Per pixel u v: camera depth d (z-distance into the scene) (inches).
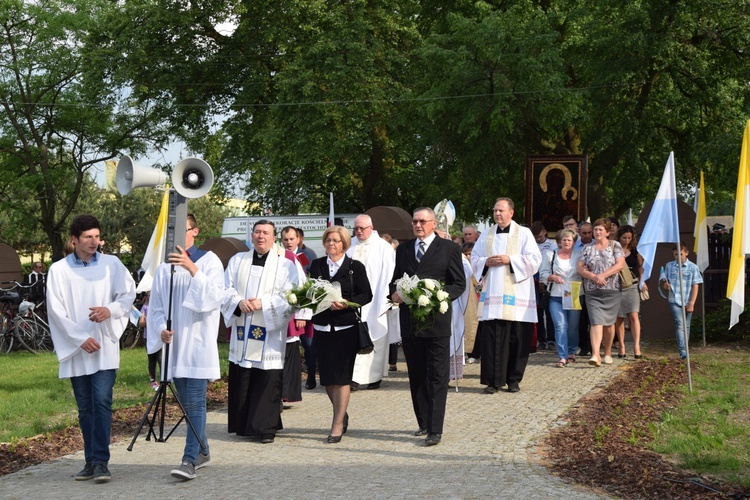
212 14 1229.7
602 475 276.2
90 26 1312.7
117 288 292.2
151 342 304.3
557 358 574.6
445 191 1104.2
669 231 479.2
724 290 757.9
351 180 1333.7
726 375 479.2
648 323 682.8
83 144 1432.1
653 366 519.8
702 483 262.2
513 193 1154.0
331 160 1188.5
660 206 481.4
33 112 1386.6
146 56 1262.3
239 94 1264.8
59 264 289.9
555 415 380.2
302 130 1149.7
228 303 342.0
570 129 1149.1
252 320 344.2
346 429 360.8
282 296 339.6
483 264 452.4
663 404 401.4
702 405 395.9
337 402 343.3
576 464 290.8
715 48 996.6
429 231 359.3
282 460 309.7
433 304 328.2
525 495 253.8
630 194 1139.3
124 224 2153.1
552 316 535.2
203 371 294.5
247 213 1456.7
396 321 477.7
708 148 851.4
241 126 1288.1
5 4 1334.9
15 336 784.9
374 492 260.2
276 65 1280.8
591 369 517.3
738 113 1029.8
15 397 472.4
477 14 1130.0
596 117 1067.9
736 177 848.3
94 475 281.1
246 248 776.3
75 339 281.7
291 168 1228.5
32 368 635.5
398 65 1230.9
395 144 1240.2
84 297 288.5
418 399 348.8
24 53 1363.2
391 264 452.4
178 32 1256.8
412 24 1238.3
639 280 569.3
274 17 1214.9
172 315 300.0
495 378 442.3
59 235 1434.5
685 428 345.4
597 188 1133.1
